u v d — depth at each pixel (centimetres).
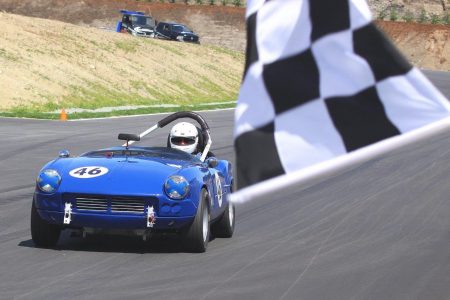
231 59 17738
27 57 11594
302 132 786
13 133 6731
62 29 13962
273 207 3675
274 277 2202
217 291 2011
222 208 2856
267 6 811
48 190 2486
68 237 2770
